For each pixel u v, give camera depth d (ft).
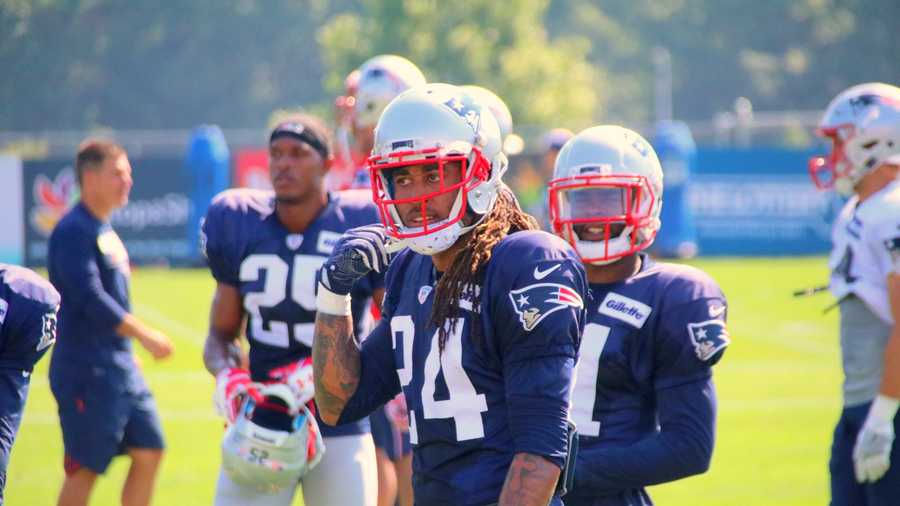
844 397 59.06
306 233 59.62
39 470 96.94
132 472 76.48
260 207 60.59
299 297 59.11
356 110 73.67
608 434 46.21
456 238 38.68
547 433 36.45
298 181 58.90
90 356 74.13
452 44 455.63
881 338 57.26
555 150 117.80
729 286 236.43
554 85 472.03
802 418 118.21
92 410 73.87
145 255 285.23
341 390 40.93
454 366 38.04
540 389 36.63
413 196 38.60
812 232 303.89
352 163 83.82
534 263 37.52
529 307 36.83
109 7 649.20
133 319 74.43
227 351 60.64
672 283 46.91
